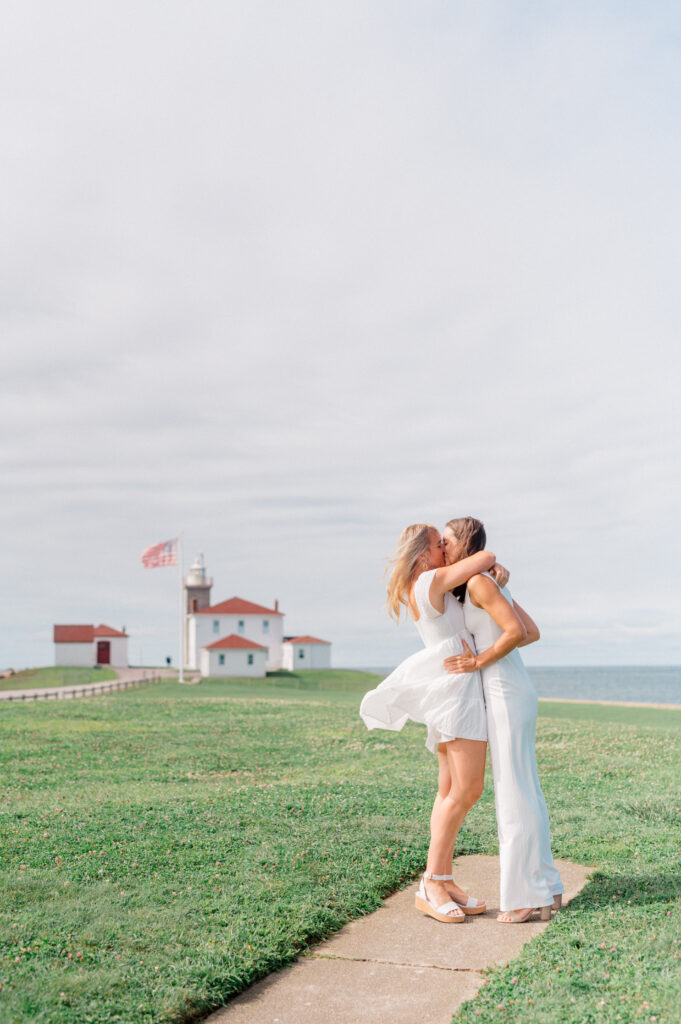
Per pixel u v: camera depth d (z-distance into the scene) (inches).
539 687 5674.2
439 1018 174.2
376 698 250.7
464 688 239.5
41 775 538.3
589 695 3932.1
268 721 903.1
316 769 562.3
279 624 3654.0
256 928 222.2
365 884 267.0
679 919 218.4
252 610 3629.4
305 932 223.6
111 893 253.3
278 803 406.9
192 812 382.9
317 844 317.1
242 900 248.1
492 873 283.9
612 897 243.4
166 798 428.1
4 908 239.3
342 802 406.3
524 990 181.0
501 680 239.8
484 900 254.2
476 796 240.5
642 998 173.3
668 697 3676.2
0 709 1098.1
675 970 185.8
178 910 236.5
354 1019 175.6
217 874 274.2
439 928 230.5
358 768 553.9
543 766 539.2
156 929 222.4
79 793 457.1
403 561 251.8
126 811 387.5
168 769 565.9
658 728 808.3
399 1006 181.0
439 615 243.0
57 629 3964.1
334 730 801.6
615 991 178.1
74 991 181.9
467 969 200.1
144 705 1167.6
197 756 626.5
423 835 333.1
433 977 196.1
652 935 207.6
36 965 195.5
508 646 235.1
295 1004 183.9
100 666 4111.7
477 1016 170.2
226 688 2222.0
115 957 203.2
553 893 236.4
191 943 212.8
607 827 340.5
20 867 284.2
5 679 3134.8
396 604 256.5
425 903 242.8
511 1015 169.6
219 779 525.3
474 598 239.6
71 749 668.7
